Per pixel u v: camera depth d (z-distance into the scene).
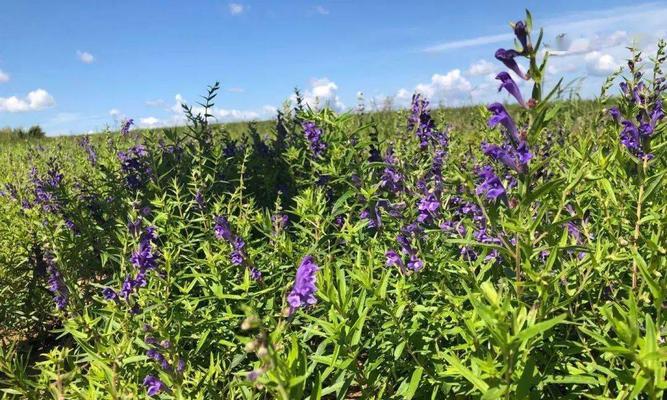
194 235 0.65
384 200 0.51
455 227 0.45
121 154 0.92
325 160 0.67
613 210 0.43
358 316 0.36
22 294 0.63
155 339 0.36
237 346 0.45
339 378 0.34
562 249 0.34
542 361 0.34
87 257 0.65
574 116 0.84
